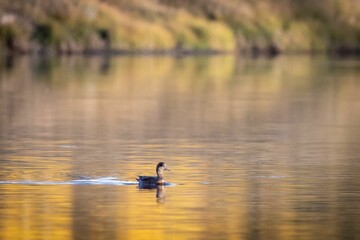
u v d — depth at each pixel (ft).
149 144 95.30
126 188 71.05
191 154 88.84
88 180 74.23
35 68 204.54
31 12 260.01
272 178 76.13
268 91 162.71
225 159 85.81
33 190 69.97
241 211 63.93
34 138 99.35
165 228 59.31
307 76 200.54
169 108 131.75
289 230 59.00
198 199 67.41
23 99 141.49
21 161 83.61
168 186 72.02
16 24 256.32
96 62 229.86
